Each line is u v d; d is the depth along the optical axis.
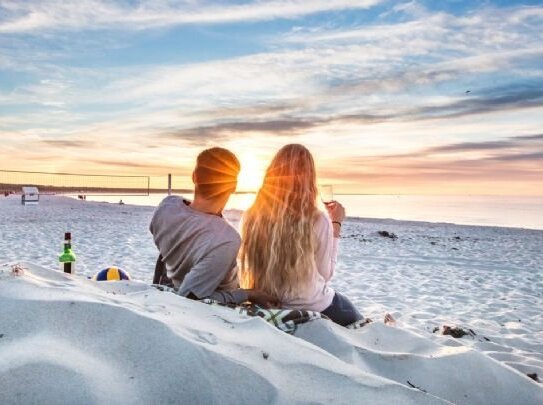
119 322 1.53
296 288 2.69
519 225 35.03
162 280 2.96
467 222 37.72
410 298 6.95
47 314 1.51
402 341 2.41
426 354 2.23
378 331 2.48
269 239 2.73
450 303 6.69
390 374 2.06
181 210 2.64
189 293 2.51
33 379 1.21
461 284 8.23
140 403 1.28
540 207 80.12
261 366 1.59
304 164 2.72
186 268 2.64
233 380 1.46
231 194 2.73
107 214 22.66
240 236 2.66
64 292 1.69
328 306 2.75
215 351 1.54
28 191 28.33
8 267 2.06
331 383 1.61
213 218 2.62
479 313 6.09
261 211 2.81
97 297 1.80
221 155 2.69
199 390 1.38
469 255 12.28
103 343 1.45
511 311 6.22
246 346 1.69
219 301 2.54
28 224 15.56
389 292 7.36
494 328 5.27
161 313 1.83
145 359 1.42
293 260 2.67
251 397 1.44
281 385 1.53
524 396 2.06
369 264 10.28
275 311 2.36
